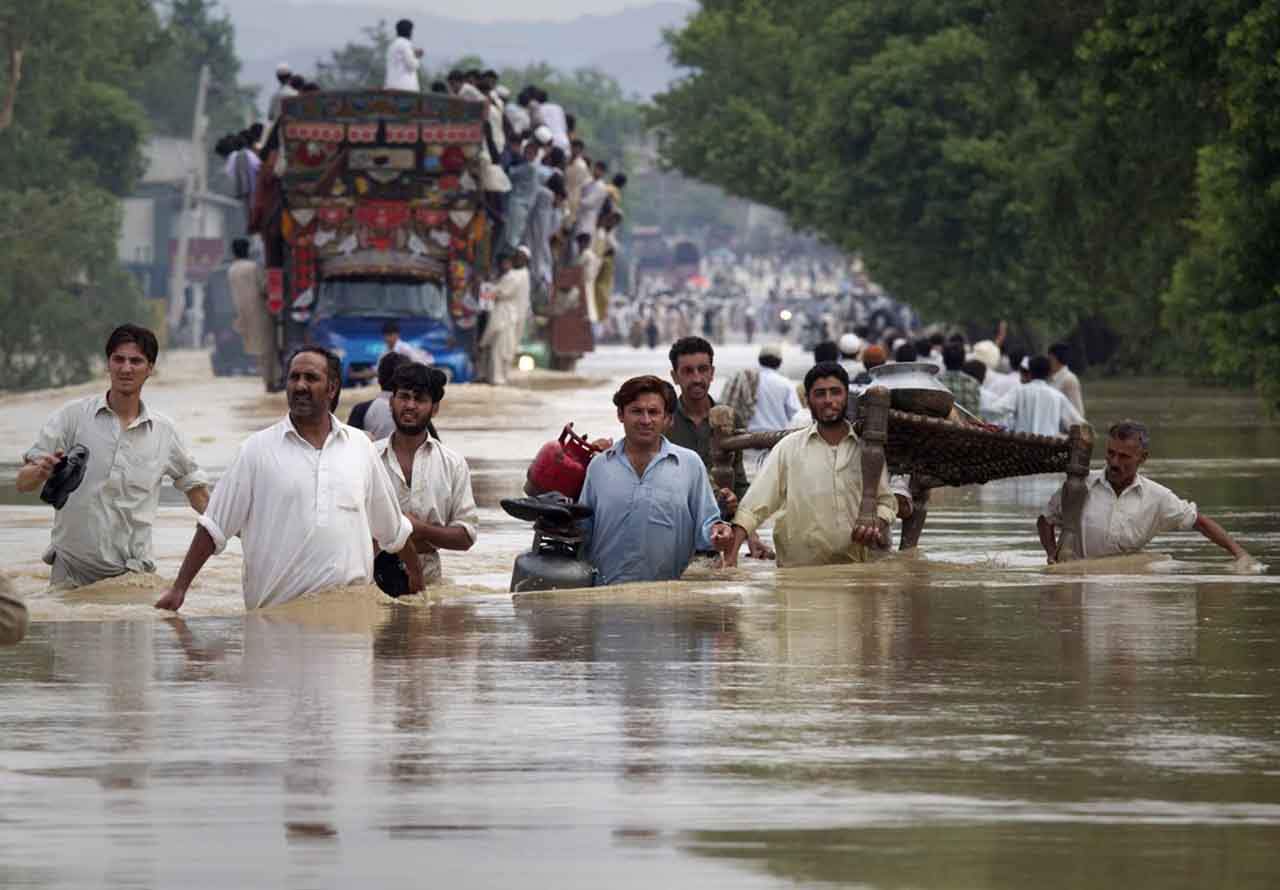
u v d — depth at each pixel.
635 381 33.75
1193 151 108.38
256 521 31.08
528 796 17.84
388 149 115.00
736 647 26.64
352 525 31.22
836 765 19.11
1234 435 90.00
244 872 15.46
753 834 16.58
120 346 35.94
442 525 34.19
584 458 34.28
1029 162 165.38
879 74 186.38
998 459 38.00
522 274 120.06
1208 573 36.00
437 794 17.94
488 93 119.44
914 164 185.12
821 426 36.28
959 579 34.81
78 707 22.06
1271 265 91.19
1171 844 16.30
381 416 38.72
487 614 30.11
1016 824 16.91
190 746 19.95
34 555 42.34
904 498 37.50
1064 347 78.81
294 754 19.58
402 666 25.03
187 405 106.06
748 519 35.72
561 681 23.81
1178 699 22.67
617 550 33.88
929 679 24.03
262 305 118.19
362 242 115.56
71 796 17.83
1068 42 112.44
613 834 16.55
